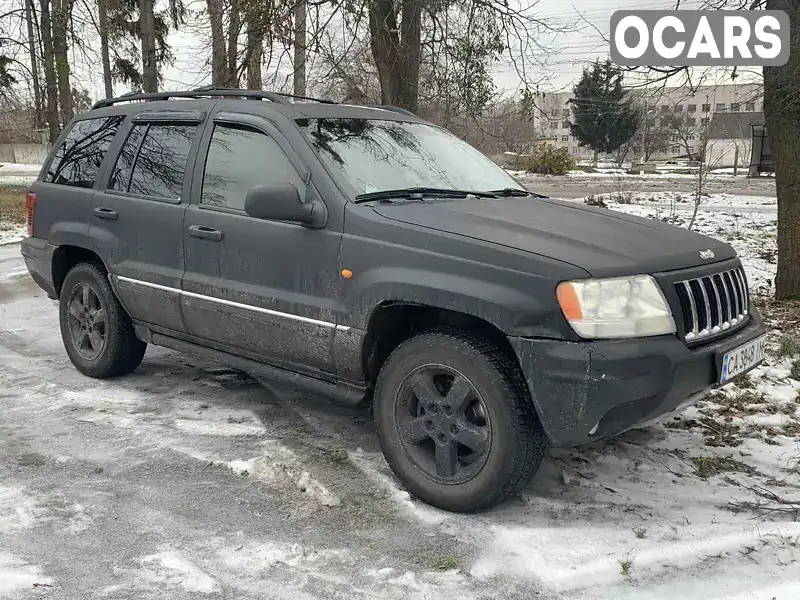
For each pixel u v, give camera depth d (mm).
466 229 3383
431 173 4242
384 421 3541
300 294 3814
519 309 3066
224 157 4289
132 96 5160
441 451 3344
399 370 3453
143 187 4738
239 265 4086
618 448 4074
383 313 3547
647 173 40406
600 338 3008
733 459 3953
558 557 2953
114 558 2908
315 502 3430
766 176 33875
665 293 3189
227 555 2947
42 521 3197
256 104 4297
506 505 3420
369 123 4418
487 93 9398
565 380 2988
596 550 3006
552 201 4398
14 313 7414
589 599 2682
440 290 3248
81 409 4633
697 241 3678
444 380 3438
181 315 4453
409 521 3264
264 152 4094
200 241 4281
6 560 2873
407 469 3469
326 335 3697
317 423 4438
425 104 9477
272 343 4004
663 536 3129
